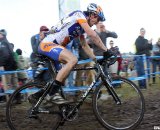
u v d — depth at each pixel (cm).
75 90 595
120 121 379
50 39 375
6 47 644
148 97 637
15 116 380
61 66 396
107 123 375
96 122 439
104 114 378
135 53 848
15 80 662
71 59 362
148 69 855
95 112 374
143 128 394
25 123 383
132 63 858
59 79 363
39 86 375
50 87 371
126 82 382
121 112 391
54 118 384
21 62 706
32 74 653
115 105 383
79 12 369
